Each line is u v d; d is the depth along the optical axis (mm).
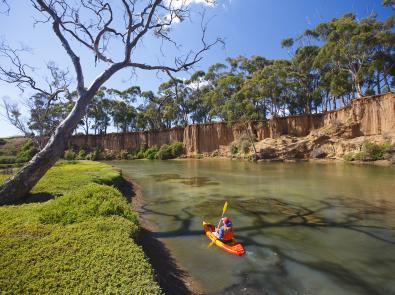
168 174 34781
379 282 7617
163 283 7195
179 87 80188
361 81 52375
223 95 70625
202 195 20156
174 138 80000
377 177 25562
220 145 69500
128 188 22766
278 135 59812
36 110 24719
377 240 10555
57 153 12055
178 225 12898
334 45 49125
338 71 54500
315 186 22203
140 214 15039
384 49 47250
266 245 10273
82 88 12711
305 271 8258
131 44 13328
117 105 89062
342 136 47906
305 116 58156
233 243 10078
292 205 16234
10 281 5090
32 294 4770
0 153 73688
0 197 11180
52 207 9539
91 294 4777
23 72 14406
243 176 30234
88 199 10211
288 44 66062
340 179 25312
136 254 6359
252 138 60750
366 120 45562
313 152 49625
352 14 54688
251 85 59125
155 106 83625
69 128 12305
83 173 22531
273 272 8227
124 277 5344
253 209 15594
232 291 7199
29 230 7605
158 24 14422
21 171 11641
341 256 9258
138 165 52562
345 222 12758
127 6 13062
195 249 9945
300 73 62062
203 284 7551
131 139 86688
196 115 88750
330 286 7445
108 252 6320
